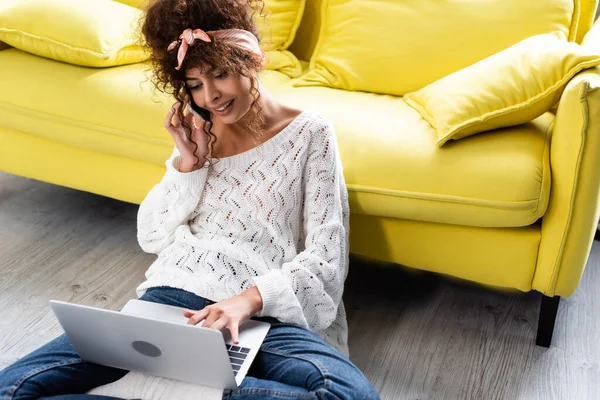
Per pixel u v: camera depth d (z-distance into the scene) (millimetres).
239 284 1465
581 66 1653
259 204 1508
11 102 2100
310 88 2127
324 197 1524
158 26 1391
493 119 1718
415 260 1828
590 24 2139
